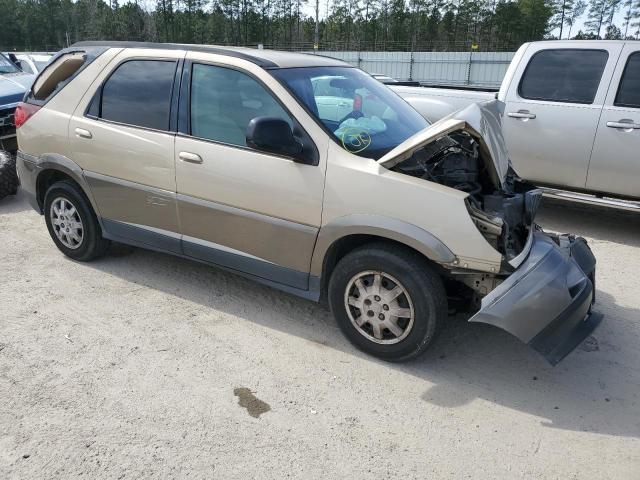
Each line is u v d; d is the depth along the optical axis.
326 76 4.26
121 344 3.89
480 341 4.05
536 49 6.61
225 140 4.02
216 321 4.23
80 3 79.88
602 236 6.43
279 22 81.56
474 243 3.29
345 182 3.55
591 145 6.20
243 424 3.15
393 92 4.87
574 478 2.83
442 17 79.94
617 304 4.66
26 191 5.33
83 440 3.00
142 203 4.50
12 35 85.62
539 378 3.64
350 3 80.44
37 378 3.50
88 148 4.66
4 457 2.87
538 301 3.28
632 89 5.96
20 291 4.62
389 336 3.67
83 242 5.06
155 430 3.09
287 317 4.31
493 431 3.14
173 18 80.12
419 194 3.38
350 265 3.64
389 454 2.96
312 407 3.30
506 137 6.81
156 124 4.32
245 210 3.96
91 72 4.74
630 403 3.41
